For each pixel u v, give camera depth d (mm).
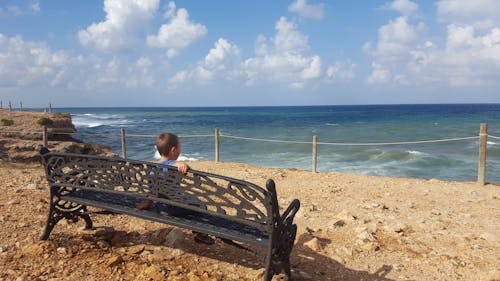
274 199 2768
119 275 3221
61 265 3305
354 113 113875
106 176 3510
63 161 3674
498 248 4383
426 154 21359
